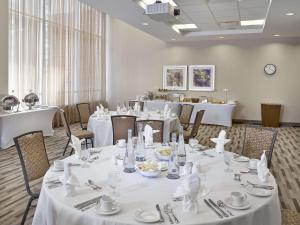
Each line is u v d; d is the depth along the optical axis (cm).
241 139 805
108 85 1247
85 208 181
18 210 352
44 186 216
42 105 780
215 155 307
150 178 233
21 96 780
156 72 1200
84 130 631
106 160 282
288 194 423
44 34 852
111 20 1221
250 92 1092
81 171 250
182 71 1162
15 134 653
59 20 908
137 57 1219
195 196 180
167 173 245
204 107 1031
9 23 738
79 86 1033
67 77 964
